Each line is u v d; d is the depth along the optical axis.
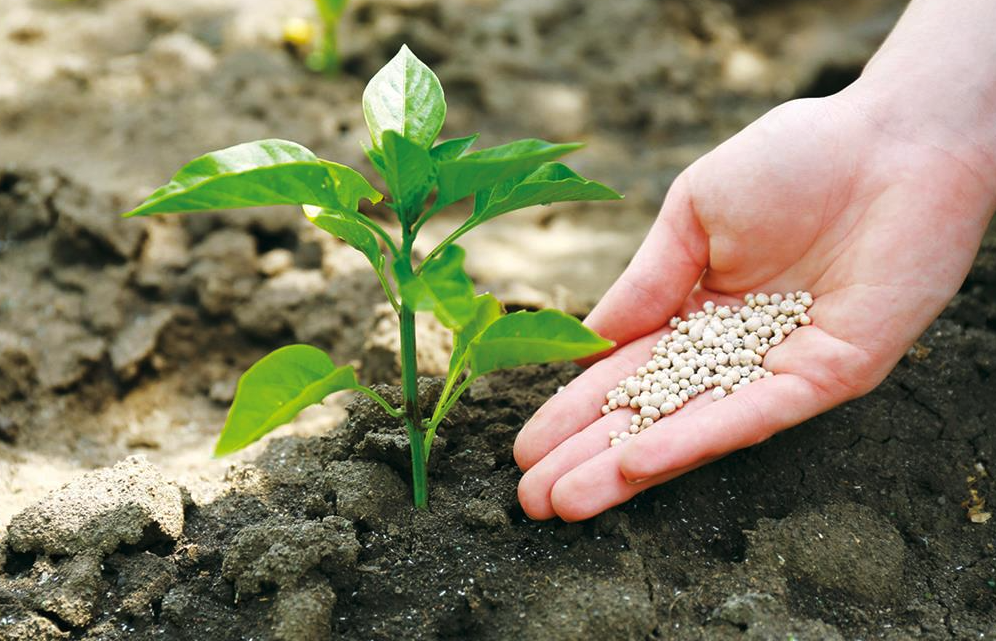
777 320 0.81
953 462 0.81
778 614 0.75
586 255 1.00
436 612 0.76
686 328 0.82
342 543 0.76
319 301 0.94
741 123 1.13
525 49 1.19
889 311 0.78
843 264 0.80
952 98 0.81
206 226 0.96
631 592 0.75
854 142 0.81
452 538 0.77
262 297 0.94
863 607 0.76
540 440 0.79
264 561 0.76
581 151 1.09
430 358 0.88
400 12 1.21
